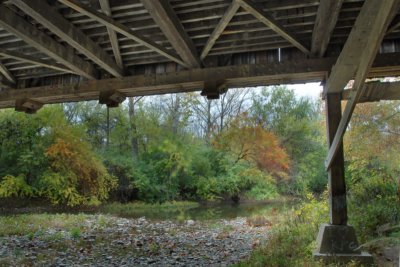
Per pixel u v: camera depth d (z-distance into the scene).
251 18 5.55
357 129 10.41
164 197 25.77
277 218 13.58
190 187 27.16
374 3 3.30
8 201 19.41
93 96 7.52
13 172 20.42
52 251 7.98
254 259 6.26
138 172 25.41
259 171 26.83
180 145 27.31
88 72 6.81
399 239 6.29
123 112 28.06
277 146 26.33
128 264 6.86
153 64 6.95
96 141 27.38
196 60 6.35
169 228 12.67
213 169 28.31
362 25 3.73
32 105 7.70
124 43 6.29
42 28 5.75
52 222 12.93
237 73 6.31
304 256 5.89
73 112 27.56
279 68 6.14
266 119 29.44
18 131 20.86
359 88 4.17
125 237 10.30
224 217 17.27
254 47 6.29
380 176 9.84
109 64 6.48
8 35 6.33
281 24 5.41
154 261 7.14
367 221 7.28
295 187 26.75
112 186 23.31
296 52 6.26
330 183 5.84
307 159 27.31
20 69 7.40
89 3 5.24
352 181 10.45
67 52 6.16
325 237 5.64
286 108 29.66
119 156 26.05
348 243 5.56
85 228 11.96
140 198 24.91
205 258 7.46
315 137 27.62
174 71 6.64
